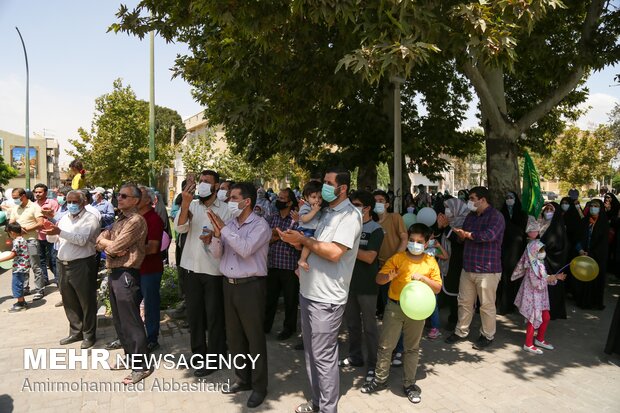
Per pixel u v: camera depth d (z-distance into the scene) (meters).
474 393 4.03
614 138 27.92
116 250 4.15
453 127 12.29
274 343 5.34
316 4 4.03
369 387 4.04
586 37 7.49
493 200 7.41
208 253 4.35
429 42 4.27
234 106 7.02
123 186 4.38
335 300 3.43
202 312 4.55
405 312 3.65
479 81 6.78
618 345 4.73
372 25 4.12
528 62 8.41
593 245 6.86
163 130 33.97
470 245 5.15
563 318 6.01
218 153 18.70
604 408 3.76
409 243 3.92
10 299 7.36
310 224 3.83
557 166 28.22
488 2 4.32
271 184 32.31
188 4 5.73
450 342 5.33
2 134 47.84
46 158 52.09
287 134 8.50
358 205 4.30
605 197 9.48
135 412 3.69
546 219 6.11
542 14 4.52
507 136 7.34
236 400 3.91
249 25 4.95
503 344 5.29
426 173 12.73
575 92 12.13
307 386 4.19
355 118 10.41
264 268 3.87
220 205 4.54
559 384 4.21
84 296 4.96
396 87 7.48
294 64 6.95
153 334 4.98
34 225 7.10
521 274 5.13
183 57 9.48
